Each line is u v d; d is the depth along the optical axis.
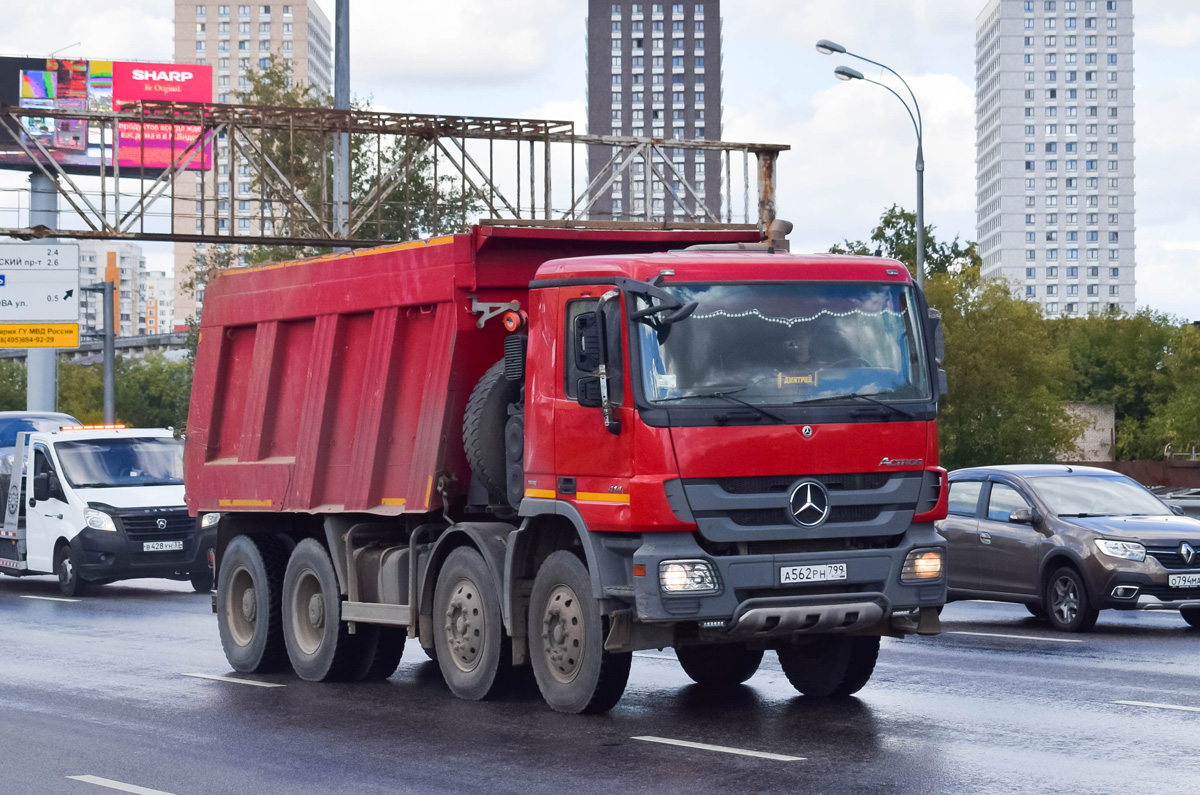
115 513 22.28
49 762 8.98
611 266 9.62
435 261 11.31
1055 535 16.30
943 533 17.75
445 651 11.17
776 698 10.98
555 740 9.28
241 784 8.22
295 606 12.94
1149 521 16.30
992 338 66.25
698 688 11.63
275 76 66.62
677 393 9.29
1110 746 8.74
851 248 86.06
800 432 9.42
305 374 13.05
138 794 8.00
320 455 12.66
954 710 10.23
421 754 8.98
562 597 10.12
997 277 68.12
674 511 9.19
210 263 66.31
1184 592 15.65
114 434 23.91
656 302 9.37
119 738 9.82
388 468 11.83
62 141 77.81
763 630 9.31
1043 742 8.91
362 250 12.26
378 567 12.04
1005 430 66.19
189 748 9.41
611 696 9.92
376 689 12.08
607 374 9.41
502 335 11.24
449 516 11.38
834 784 7.75
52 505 23.03
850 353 9.70
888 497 9.61
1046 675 12.09
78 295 46.81
